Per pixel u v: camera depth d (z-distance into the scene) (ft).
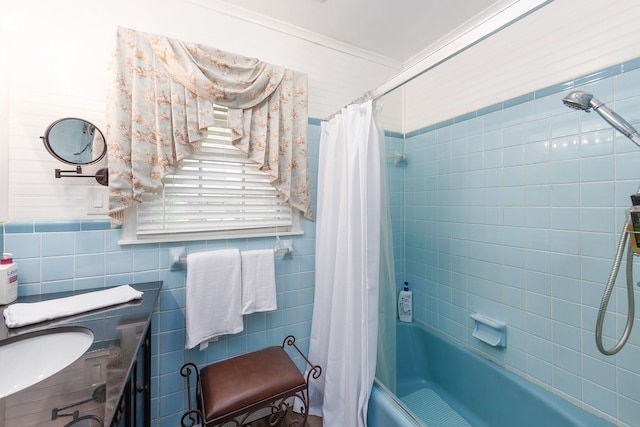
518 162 4.29
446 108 5.58
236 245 4.79
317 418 4.70
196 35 4.42
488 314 4.76
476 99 4.96
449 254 5.53
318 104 5.54
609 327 3.36
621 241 2.93
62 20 3.61
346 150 4.29
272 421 4.64
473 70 5.00
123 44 3.70
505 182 4.48
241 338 4.81
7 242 3.35
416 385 5.71
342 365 4.19
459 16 4.99
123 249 3.95
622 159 3.23
